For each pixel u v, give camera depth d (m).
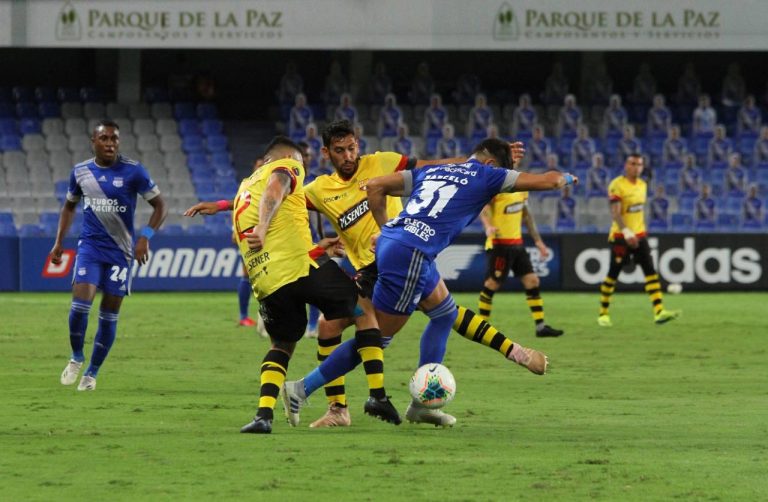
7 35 89.44
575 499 19.42
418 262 26.61
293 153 26.48
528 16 93.25
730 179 97.81
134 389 34.38
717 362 42.88
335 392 27.59
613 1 93.38
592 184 94.62
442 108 100.56
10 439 25.16
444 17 92.88
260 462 22.55
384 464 22.39
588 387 35.66
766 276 84.25
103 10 90.50
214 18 91.62
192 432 26.27
